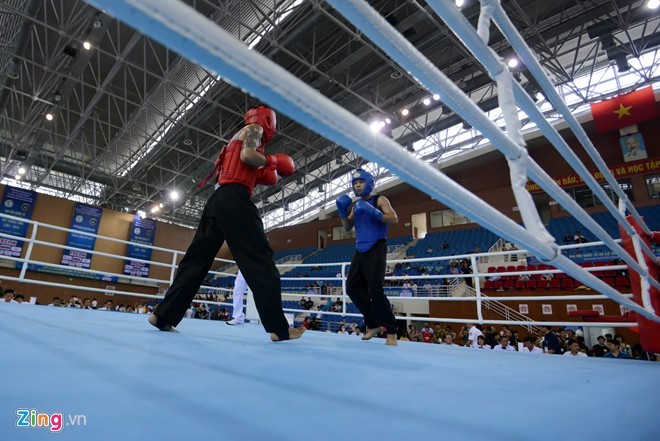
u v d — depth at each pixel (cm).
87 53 931
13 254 1502
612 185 203
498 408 82
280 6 898
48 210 1590
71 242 1614
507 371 144
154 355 123
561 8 937
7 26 949
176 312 219
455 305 1194
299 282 1827
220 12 906
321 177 1825
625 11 938
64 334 157
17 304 340
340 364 135
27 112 1306
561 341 752
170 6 34
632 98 1151
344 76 1144
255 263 203
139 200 1966
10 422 54
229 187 209
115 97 1151
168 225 1902
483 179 1598
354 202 272
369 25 61
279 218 2534
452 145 1630
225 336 217
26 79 1141
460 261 1483
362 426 64
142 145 1449
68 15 887
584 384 122
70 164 1596
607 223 1312
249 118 221
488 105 1176
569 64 1261
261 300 198
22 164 1547
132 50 997
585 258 1209
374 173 1795
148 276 1789
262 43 1003
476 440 59
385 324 246
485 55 93
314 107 45
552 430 67
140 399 71
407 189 1891
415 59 67
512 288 1143
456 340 1152
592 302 1007
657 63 1163
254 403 75
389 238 1884
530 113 118
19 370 86
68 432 52
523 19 935
